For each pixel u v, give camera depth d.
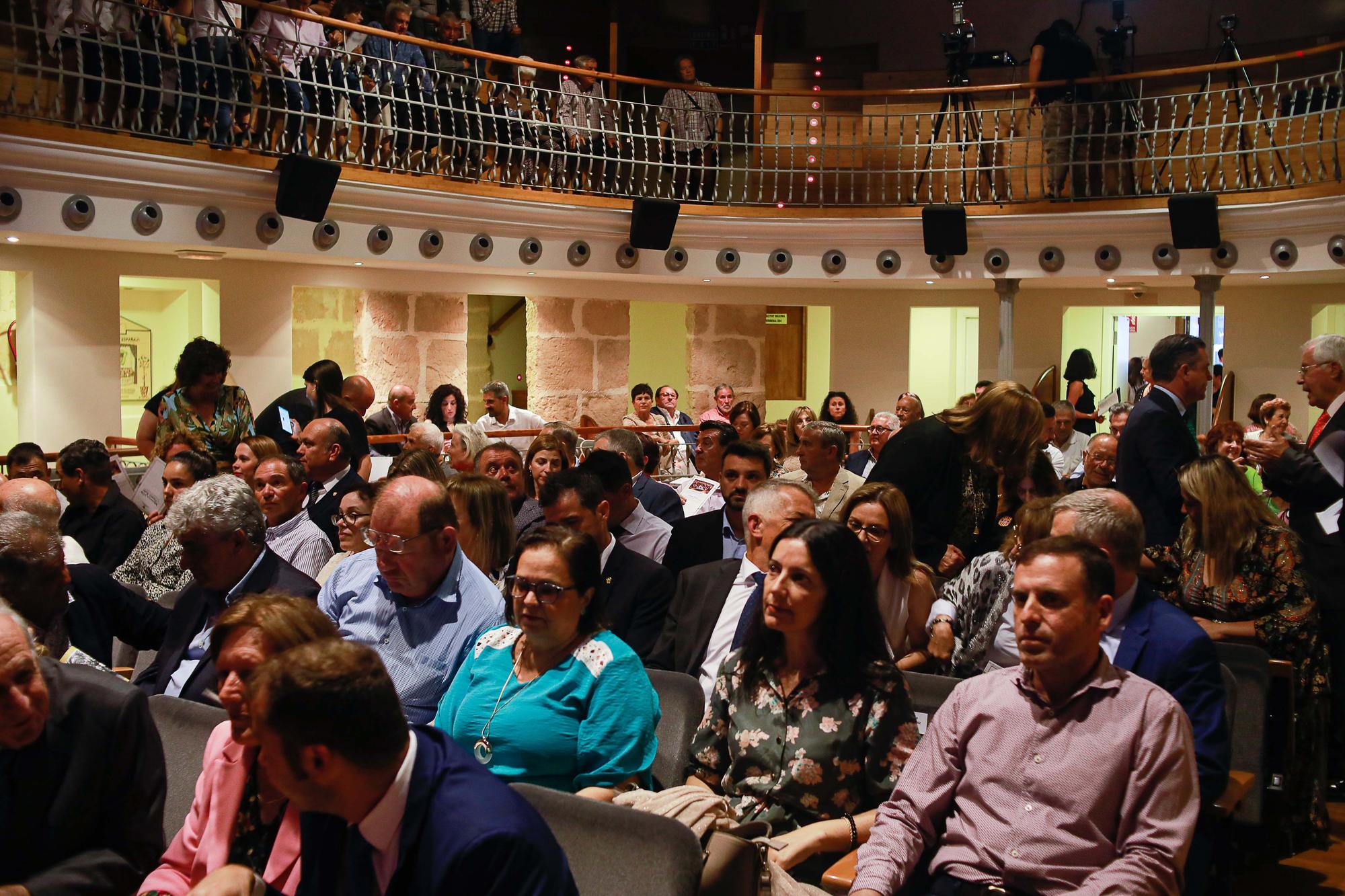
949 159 11.84
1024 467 4.44
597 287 11.39
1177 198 9.59
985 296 12.21
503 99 10.00
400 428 8.80
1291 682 3.59
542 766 2.85
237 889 2.14
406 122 9.81
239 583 3.52
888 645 2.88
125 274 8.65
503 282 10.77
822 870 2.78
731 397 10.48
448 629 3.43
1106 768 2.46
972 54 12.31
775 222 10.72
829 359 15.23
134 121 7.73
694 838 2.29
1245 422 11.51
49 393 8.33
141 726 2.47
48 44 7.85
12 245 8.07
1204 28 13.66
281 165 8.16
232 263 9.21
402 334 10.41
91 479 5.27
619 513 4.75
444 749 1.89
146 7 7.56
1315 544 4.32
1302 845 3.93
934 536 4.40
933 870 2.60
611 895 2.29
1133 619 2.97
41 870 2.37
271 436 7.14
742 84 14.51
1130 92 11.05
